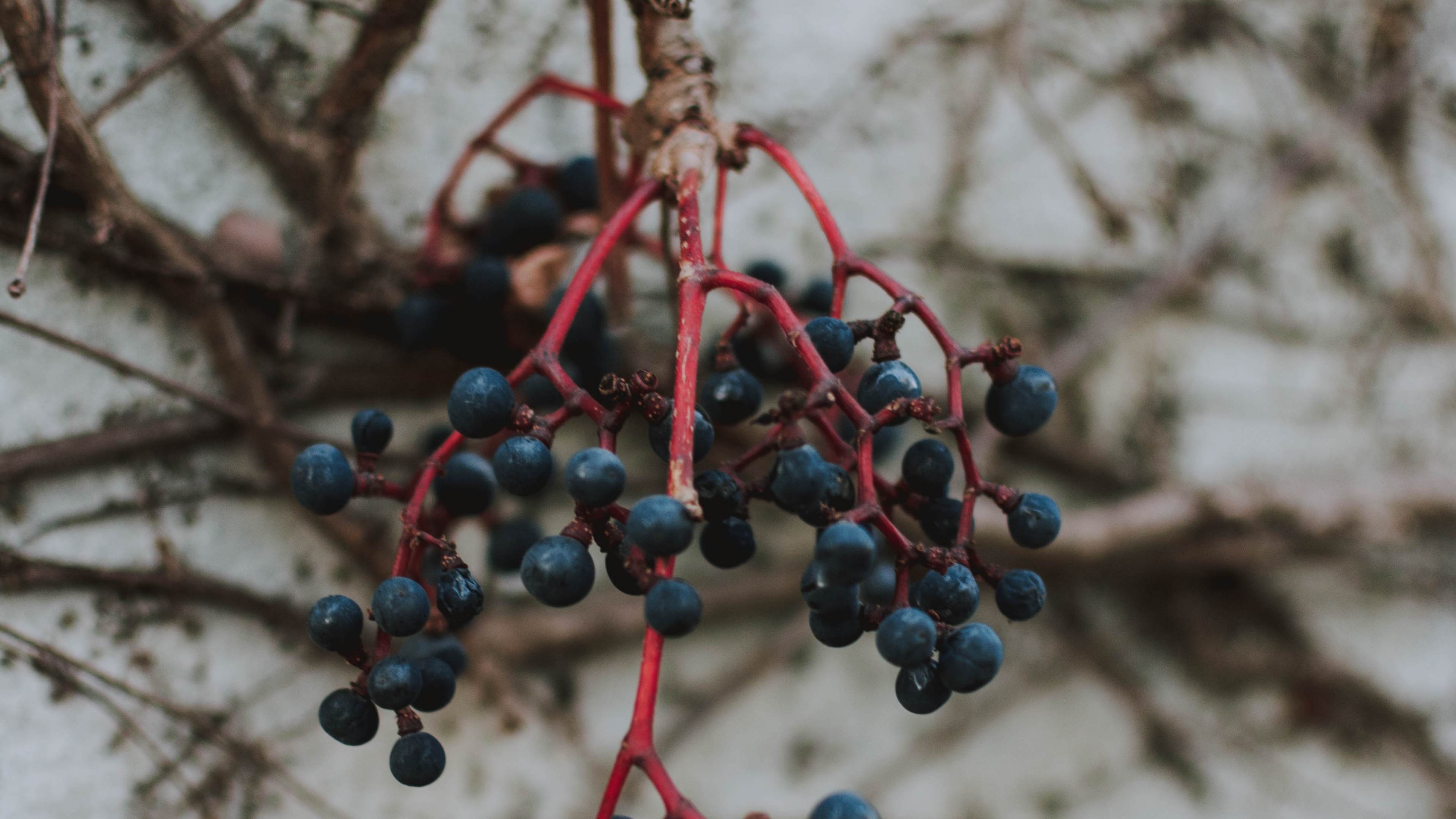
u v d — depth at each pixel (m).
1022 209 0.63
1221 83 0.71
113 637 0.41
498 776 0.45
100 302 0.42
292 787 0.42
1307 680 0.62
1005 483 0.59
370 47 0.43
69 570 0.41
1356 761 0.62
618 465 0.33
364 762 0.43
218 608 0.42
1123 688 0.59
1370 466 0.69
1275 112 0.72
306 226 0.44
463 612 0.34
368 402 0.44
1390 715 0.63
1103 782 0.57
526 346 0.43
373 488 0.36
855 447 0.35
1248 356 0.69
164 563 0.42
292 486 0.35
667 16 0.37
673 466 0.33
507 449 0.34
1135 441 0.63
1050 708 0.57
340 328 0.44
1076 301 0.64
